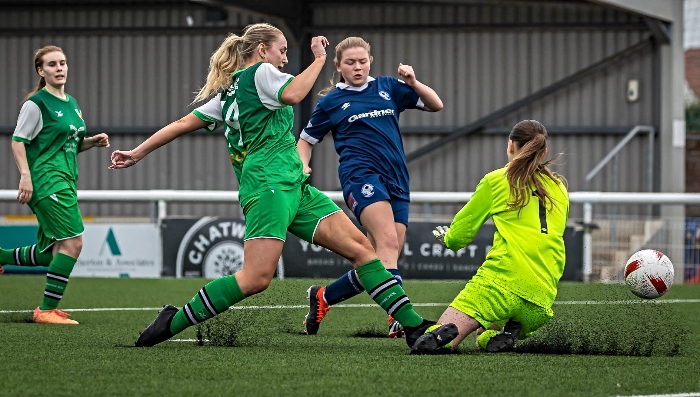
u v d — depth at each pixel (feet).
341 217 34.78
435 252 77.56
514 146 35.24
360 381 27.40
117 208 123.95
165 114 123.95
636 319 45.39
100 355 32.48
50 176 45.39
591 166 117.39
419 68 121.39
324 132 42.96
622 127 116.16
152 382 26.99
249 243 33.47
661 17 111.04
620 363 31.83
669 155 115.34
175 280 75.77
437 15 120.88
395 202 41.93
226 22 122.21
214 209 121.90
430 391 25.94
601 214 111.45
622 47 116.78
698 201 78.48
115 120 124.77
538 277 33.73
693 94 202.28
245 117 33.73
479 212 34.78
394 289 34.40
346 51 42.06
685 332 40.70
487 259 34.30
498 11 119.55
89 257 80.84
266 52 34.47
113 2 124.16
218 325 39.68
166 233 79.92
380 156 41.45
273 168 33.60
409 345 34.32
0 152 126.31
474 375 28.73
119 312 51.83
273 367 29.91
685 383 27.86
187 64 123.54
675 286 73.36
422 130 120.88
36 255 46.44
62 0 124.67
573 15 117.50
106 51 124.57
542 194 34.22
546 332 38.06
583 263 77.36
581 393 26.02
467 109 120.47
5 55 125.90
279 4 114.21
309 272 77.87
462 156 120.78
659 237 79.15
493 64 119.75
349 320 47.65
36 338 38.70
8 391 25.54
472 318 33.73
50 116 45.32
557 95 118.21
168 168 124.26
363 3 122.11
